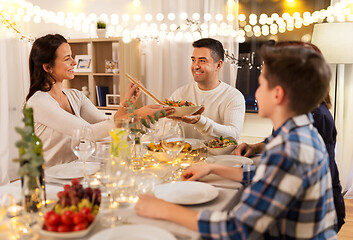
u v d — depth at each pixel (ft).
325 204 3.31
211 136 7.09
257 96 3.26
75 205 3.11
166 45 13.00
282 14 11.67
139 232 2.86
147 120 5.75
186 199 3.57
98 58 13.75
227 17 11.76
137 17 13.26
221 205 3.56
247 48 12.21
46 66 6.59
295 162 2.77
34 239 2.75
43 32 14.26
